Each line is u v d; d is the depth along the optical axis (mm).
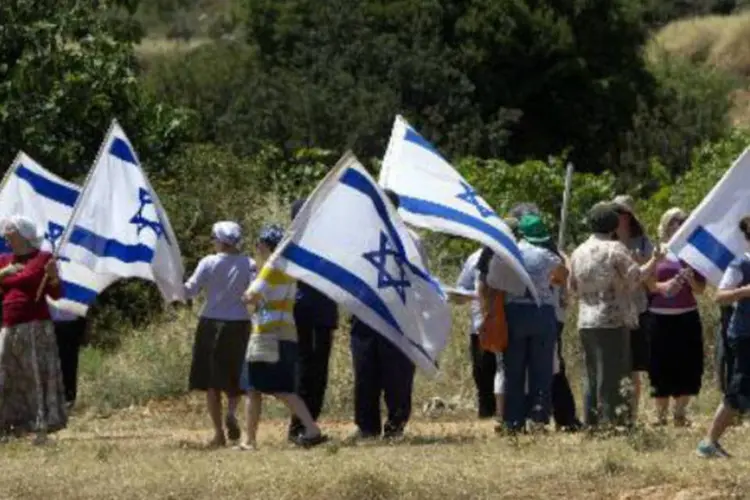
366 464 27625
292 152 84500
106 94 58531
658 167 75938
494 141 90000
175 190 58719
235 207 58062
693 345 34375
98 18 58094
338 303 31500
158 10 165250
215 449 32156
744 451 28641
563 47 96750
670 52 132000
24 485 27188
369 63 91500
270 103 87500
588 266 31688
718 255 30516
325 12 94188
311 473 26719
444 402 41500
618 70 100188
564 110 98250
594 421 32031
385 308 30891
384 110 87438
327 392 41281
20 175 36906
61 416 32750
